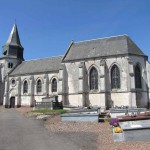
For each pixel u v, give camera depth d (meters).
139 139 13.59
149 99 44.66
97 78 47.25
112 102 44.78
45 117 29.44
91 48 51.22
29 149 11.66
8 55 67.88
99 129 19.03
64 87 49.78
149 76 45.44
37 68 61.72
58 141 13.80
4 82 65.94
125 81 44.31
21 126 21.00
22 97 61.28
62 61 51.22
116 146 12.46
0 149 11.69
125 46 46.75
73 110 36.47
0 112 42.97
